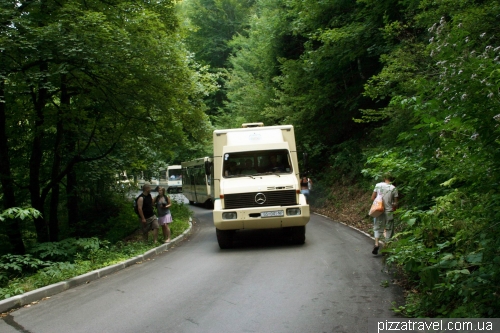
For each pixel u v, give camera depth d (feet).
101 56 39.45
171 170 149.69
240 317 17.87
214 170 39.50
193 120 56.54
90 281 27.76
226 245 37.65
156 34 46.70
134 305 20.75
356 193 58.85
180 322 17.63
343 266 26.86
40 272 27.91
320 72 68.03
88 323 18.30
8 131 52.75
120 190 80.07
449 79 14.24
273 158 39.32
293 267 27.63
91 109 53.98
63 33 37.91
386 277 23.31
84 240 36.22
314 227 48.21
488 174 14.78
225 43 133.59
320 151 77.25
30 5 39.96
